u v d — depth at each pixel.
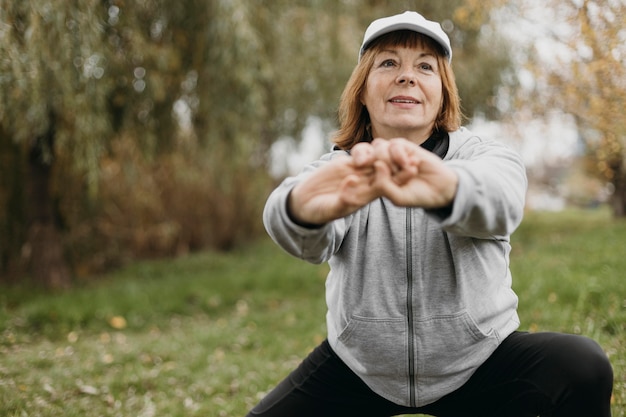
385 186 1.36
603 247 7.18
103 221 9.05
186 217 10.39
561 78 5.50
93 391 3.89
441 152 1.93
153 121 7.21
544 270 5.95
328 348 2.04
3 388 3.69
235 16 6.45
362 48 2.02
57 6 5.36
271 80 7.81
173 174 9.32
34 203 7.53
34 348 5.18
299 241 1.53
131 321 6.18
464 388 1.88
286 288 7.49
